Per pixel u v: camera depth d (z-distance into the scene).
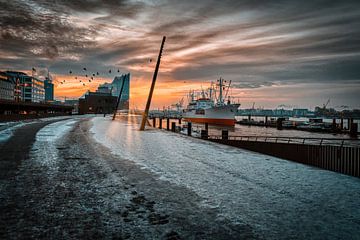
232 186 6.27
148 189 5.88
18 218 4.04
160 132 24.67
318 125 78.12
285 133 67.00
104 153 11.12
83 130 23.72
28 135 17.23
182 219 4.19
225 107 85.62
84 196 5.24
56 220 4.01
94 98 137.88
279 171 8.13
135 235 3.58
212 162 9.58
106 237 3.50
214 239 3.51
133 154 11.09
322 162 20.47
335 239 3.57
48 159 9.16
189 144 15.63
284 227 3.93
